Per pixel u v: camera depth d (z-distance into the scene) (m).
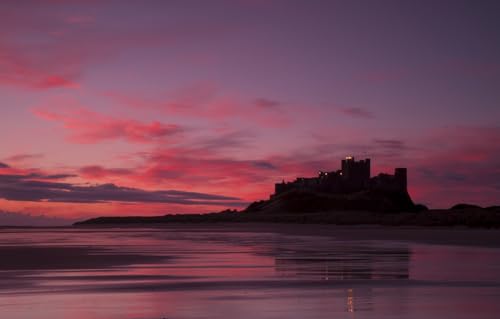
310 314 15.15
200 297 18.11
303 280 22.94
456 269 27.94
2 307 16.39
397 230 117.50
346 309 15.85
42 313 15.45
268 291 19.52
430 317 14.80
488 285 21.22
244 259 34.66
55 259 34.03
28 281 22.62
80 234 98.38
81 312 15.59
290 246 51.41
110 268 28.39
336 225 180.50
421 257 36.59
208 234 96.06
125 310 15.83
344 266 29.77
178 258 35.28
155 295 18.61
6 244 54.00
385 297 18.06
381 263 31.77
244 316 14.93
